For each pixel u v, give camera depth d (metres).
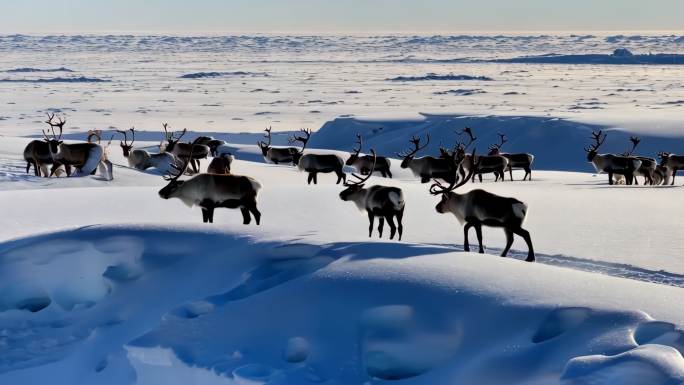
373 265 13.50
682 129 109.06
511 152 111.00
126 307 14.92
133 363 12.93
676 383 8.79
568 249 20.44
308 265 14.41
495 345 10.88
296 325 12.45
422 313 11.94
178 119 179.62
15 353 14.44
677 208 28.77
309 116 191.38
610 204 30.06
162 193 20.48
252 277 14.38
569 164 104.06
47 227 22.83
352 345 11.89
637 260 19.16
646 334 10.30
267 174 52.38
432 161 45.19
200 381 12.11
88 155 40.19
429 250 14.55
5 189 35.59
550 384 9.70
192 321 13.15
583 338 10.33
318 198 29.52
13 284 16.08
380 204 20.47
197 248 15.86
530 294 11.68
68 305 16.12
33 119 172.25
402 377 11.62
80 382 13.79
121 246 16.25
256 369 11.70
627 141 105.88
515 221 17.39
